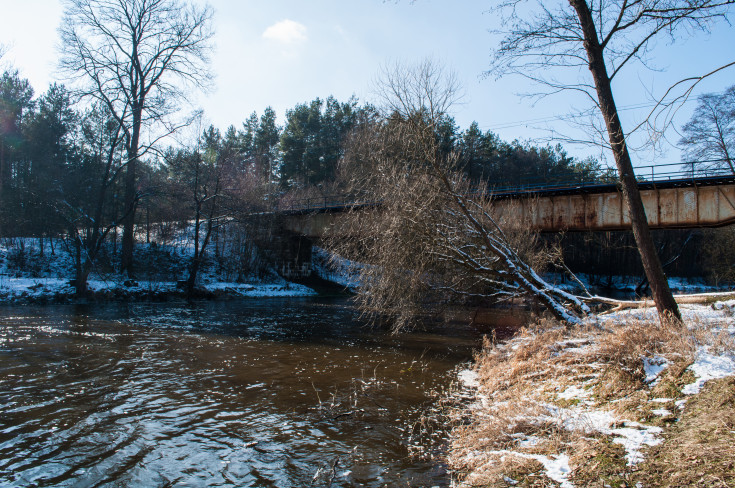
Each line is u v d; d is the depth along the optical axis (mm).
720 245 35406
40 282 27391
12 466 5730
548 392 7668
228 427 7273
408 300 14492
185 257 41906
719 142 28203
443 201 13656
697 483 3906
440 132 14156
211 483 5363
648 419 5523
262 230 41844
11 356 12039
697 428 4898
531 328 14391
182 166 33469
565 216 25297
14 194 32062
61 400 8461
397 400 8859
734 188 20781
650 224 22766
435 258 13867
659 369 6914
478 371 11422
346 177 16203
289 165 64062
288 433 7031
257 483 5363
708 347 7047
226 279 41000
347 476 5543
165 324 19516
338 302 35062
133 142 31484
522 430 6223
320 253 53031
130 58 32000
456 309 21812
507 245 14094
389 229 13484
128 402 8453
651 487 4094
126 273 33125
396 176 13945
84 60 27672
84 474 5555
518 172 61219
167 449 6355
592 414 6242
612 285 56656
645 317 10234
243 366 11797
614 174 10984
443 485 5258
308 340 16609
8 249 32562
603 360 8133
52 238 34062
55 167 32594
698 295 13688
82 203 31203
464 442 6422
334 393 9328
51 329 16797
